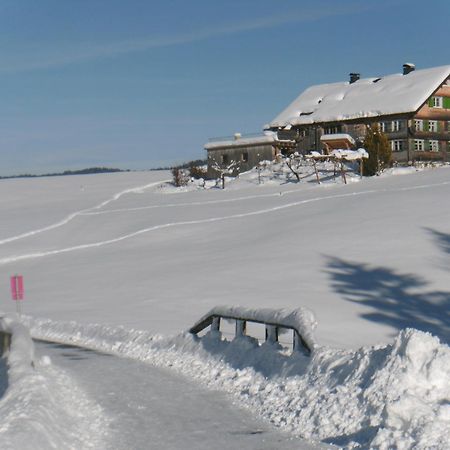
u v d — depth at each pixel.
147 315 25.44
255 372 12.41
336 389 9.44
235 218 54.62
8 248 51.19
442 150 84.69
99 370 15.05
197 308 26.58
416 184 62.94
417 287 28.61
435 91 83.38
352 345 18.83
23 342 13.44
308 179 77.75
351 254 36.09
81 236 54.34
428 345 8.51
